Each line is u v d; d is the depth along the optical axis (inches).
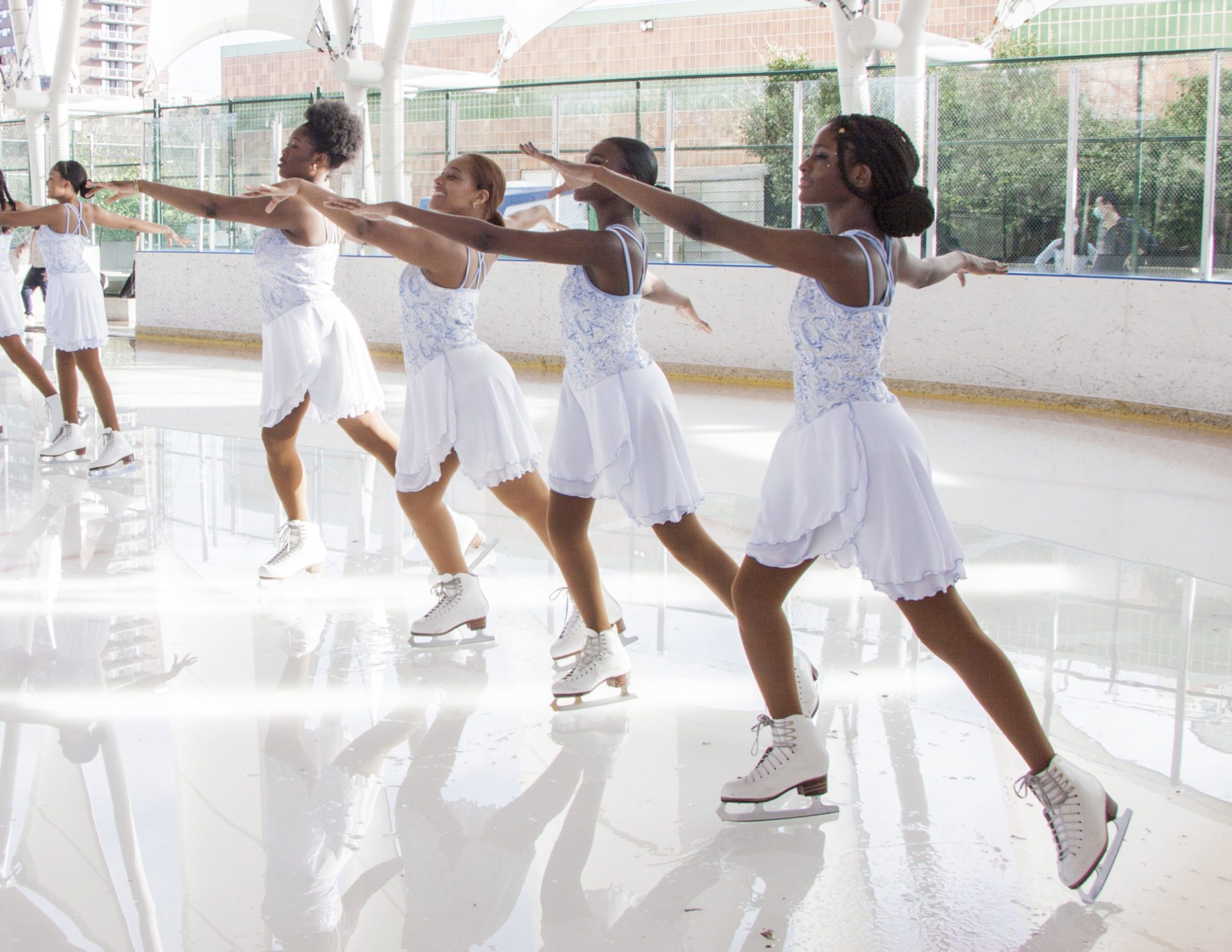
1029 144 384.8
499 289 482.9
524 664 150.4
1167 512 233.8
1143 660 152.6
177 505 232.4
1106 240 376.8
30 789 113.9
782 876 99.6
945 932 91.5
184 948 88.2
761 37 823.1
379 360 503.8
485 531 219.8
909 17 401.7
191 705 135.2
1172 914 94.4
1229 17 654.5
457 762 121.3
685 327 445.7
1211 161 350.6
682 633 162.1
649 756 123.3
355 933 90.4
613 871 100.2
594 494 135.0
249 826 107.3
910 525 101.2
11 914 92.4
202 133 563.5
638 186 103.7
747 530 218.4
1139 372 355.9
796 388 107.4
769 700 110.9
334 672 146.3
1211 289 337.4
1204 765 122.1
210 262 563.8
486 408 151.3
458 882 98.2
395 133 514.9
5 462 267.3
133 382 412.8
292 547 186.5
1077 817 96.0
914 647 156.7
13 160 695.7
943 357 395.5
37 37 668.1
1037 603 175.5
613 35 872.9
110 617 165.3
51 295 255.4
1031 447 305.4
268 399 177.2
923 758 123.1
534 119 491.2
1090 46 686.5
